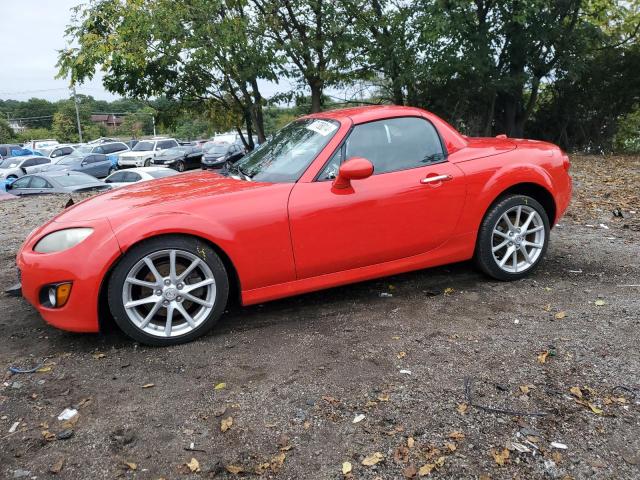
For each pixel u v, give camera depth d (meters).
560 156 4.57
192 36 12.31
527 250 4.46
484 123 18.86
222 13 12.91
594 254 5.08
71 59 12.98
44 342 3.52
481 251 4.24
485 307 3.85
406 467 2.20
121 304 3.23
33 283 3.25
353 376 2.92
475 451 2.28
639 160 16.03
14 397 2.81
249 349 3.30
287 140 4.27
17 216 9.68
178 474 2.20
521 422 2.46
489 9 15.33
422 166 4.02
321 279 3.76
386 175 3.88
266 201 3.51
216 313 3.46
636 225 6.30
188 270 3.35
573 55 17.08
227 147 26.44
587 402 2.60
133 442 2.41
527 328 3.46
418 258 4.07
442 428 2.44
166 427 2.51
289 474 2.18
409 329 3.51
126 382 2.94
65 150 38.22
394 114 4.07
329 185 3.70
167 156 29.78
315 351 3.23
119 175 16.50
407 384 2.81
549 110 20.91
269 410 2.62
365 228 3.77
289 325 3.65
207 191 3.61
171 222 3.25
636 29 19.88
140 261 3.23
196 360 3.18
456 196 4.05
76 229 3.27
